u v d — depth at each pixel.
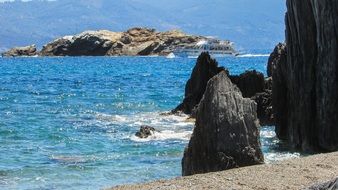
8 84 67.12
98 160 21.69
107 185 17.58
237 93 16.48
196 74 37.56
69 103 44.97
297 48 25.53
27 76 86.44
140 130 27.92
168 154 22.97
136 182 18.03
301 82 25.09
